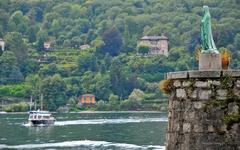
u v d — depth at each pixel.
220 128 47.28
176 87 49.84
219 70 48.09
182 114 49.03
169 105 50.81
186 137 48.34
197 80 48.50
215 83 48.03
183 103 49.06
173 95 50.16
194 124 48.06
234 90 47.62
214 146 47.25
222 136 47.19
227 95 47.62
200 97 48.22
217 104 47.66
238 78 47.69
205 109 47.84
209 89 48.06
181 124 48.91
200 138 47.66
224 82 47.81
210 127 47.56
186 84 48.97
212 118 47.59
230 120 47.06
